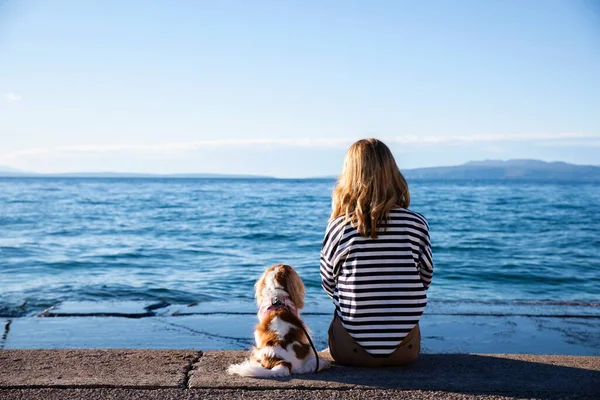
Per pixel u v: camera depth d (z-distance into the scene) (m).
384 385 2.91
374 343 3.14
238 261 12.90
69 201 42.00
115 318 6.54
